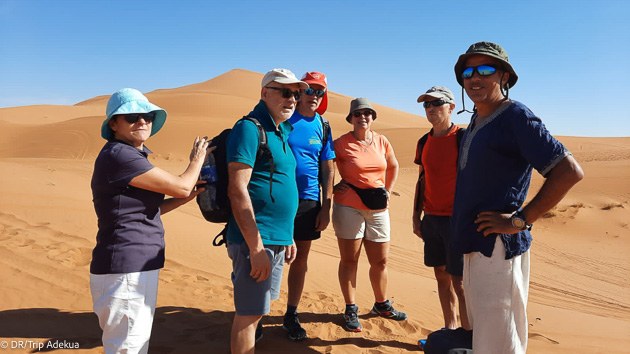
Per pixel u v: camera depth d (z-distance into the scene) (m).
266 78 3.16
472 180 2.83
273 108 3.15
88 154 33.69
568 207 19.75
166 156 30.20
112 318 2.62
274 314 4.90
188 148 34.53
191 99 71.94
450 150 4.18
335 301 5.59
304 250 4.24
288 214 3.18
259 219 3.09
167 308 4.76
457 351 3.01
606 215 19.34
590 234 17.44
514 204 2.72
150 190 2.69
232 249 3.08
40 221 8.35
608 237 17.23
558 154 2.45
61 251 6.44
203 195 3.03
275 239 3.09
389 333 4.61
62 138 37.38
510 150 2.70
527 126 2.57
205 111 64.56
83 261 6.22
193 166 2.86
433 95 4.20
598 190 23.36
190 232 9.04
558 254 14.61
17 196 9.83
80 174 16.31
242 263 2.99
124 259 2.62
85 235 7.67
